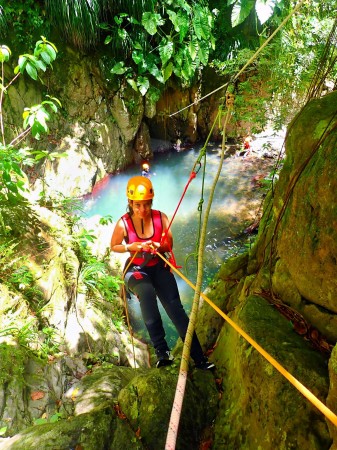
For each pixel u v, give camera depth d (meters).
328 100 2.35
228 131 9.15
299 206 2.12
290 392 1.82
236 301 3.16
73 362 3.87
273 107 6.57
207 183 8.25
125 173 8.76
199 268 1.69
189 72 8.17
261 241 3.08
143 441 2.25
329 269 1.92
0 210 4.33
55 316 4.12
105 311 4.91
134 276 2.67
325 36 5.90
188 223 7.22
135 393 2.43
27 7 6.60
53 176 7.16
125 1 7.23
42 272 4.28
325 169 1.92
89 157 7.75
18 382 3.29
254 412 2.01
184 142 9.77
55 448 2.12
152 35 7.95
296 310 2.23
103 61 7.71
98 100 7.81
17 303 3.84
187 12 7.35
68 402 3.37
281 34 5.88
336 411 1.55
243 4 2.28
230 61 7.04
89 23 6.96
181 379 1.43
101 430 2.20
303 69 5.90
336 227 1.82
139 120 8.53
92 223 6.19
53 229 4.91
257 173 8.37
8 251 4.12
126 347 4.64
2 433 2.97
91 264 5.05
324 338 2.05
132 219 2.66
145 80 7.95
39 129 4.24
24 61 4.09
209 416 2.42
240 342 2.19
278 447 1.80
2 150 4.16
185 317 2.67
